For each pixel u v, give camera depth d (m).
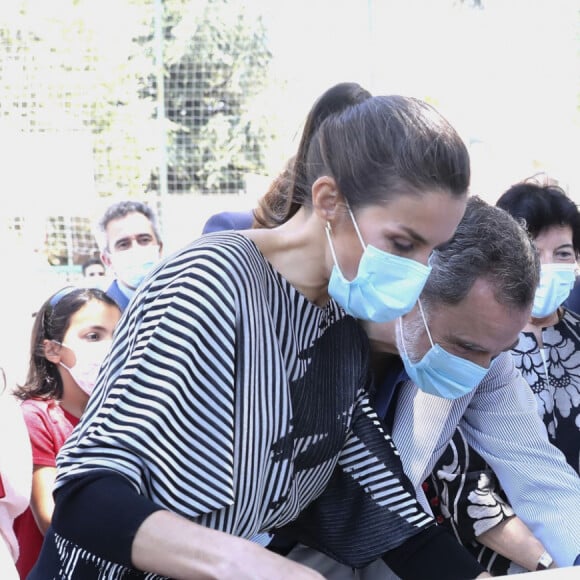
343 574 2.11
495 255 1.98
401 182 1.64
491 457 2.37
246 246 1.70
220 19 11.23
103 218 5.18
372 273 1.70
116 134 10.39
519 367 2.93
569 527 2.28
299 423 1.78
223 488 1.59
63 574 1.62
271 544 2.11
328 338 1.87
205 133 11.18
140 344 1.60
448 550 1.97
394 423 2.27
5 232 9.18
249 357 1.64
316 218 1.76
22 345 5.15
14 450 2.94
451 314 2.00
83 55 10.14
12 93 9.88
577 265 3.15
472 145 10.37
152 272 1.70
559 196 3.08
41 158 9.62
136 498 1.51
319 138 1.76
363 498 1.99
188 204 10.76
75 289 3.60
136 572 1.59
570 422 2.91
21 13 9.91
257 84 11.38
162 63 10.49
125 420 1.56
